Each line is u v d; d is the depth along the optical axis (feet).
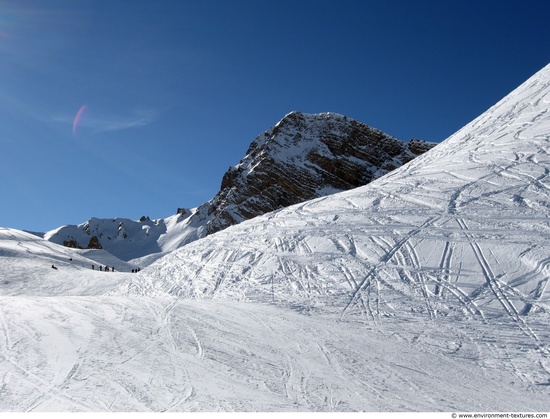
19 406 22.58
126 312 44.52
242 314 49.67
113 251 572.51
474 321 49.49
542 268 57.52
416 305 54.95
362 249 73.46
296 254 78.07
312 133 460.14
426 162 120.57
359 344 41.57
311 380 30.27
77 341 33.76
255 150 494.18
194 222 580.30
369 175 412.98
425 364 37.55
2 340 32.68
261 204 403.95
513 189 82.28
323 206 101.81
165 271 95.76
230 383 28.22
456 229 72.59
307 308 56.70
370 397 28.19
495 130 117.91
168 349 33.96
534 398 31.91
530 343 43.42
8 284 138.31
